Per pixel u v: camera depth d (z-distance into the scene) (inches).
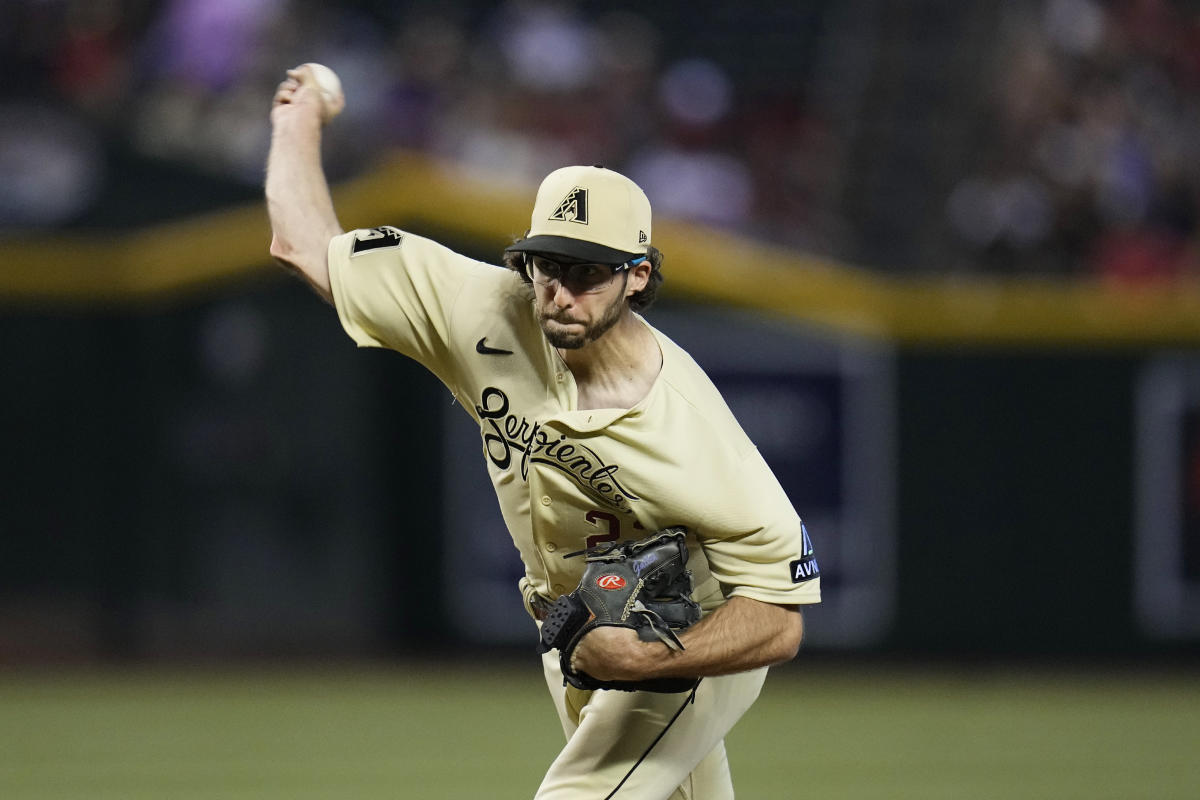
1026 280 1582.2
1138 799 965.8
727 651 458.9
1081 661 1542.8
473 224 1494.8
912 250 1726.1
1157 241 1734.7
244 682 1449.3
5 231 1552.7
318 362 1547.7
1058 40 1898.4
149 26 1802.4
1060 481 1540.4
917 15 2106.3
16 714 1279.5
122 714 1279.5
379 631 1560.0
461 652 1550.2
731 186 1907.0
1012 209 1728.6
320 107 538.9
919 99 1998.0
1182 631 1541.6
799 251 1593.3
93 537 1551.4
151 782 1000.9
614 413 458.3
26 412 1550.2
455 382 498.0
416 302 495.8
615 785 504.4
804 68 2081.7
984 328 1524.4
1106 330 1525.6
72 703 1333.7
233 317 1545.3
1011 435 1535.4
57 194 1567.4
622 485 464.8
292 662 1552.7
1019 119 1823.3
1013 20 1987.0
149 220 1552.7
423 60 1903.3
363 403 1551.4
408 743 1149.1
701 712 507.5
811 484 1525.6
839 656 1537.9
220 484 1551.4
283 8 1830.7
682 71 2047.2
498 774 1027.3
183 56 1771.7
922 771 1055.6
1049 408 1536.7
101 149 1569.9
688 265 1498.5
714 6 2127.2
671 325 1512.1
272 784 994.1
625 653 454.0
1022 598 1541.6
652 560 462.0
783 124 2014.0
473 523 1547.7
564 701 542.3
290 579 1553.9
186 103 1718.8
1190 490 1535.4
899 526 1536.7
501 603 1549.0
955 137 1887.3
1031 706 1346.0
